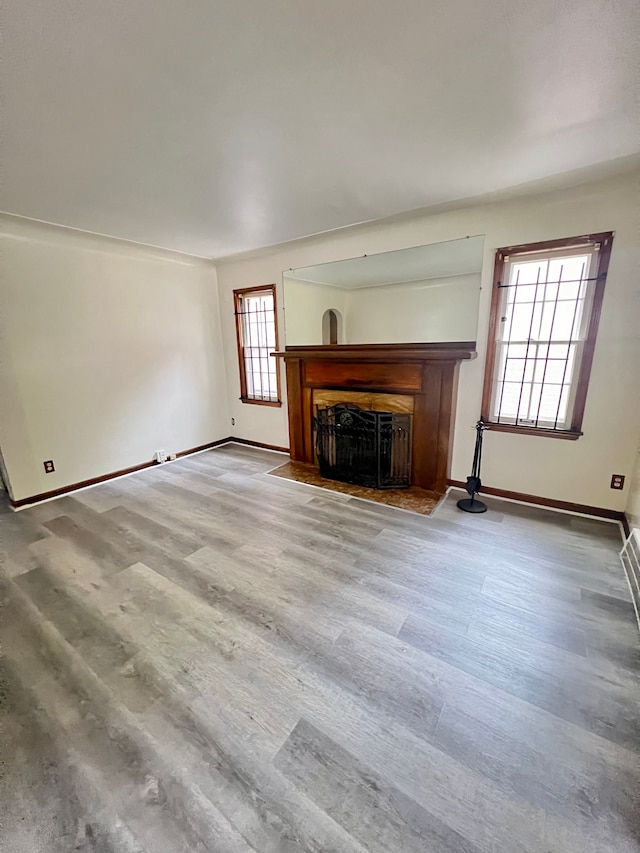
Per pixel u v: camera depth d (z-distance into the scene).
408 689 1.55
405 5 1.10
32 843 1.09
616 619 1.91
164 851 1.07
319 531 2.84
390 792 1.20
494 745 1.33
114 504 3.36
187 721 1.44
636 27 1.17
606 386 2.67
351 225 3.23
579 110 1.64
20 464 3.28
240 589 2.20
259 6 1.10
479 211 2.89
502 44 1.25
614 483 2.78
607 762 1.27
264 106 1.59
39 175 2.16
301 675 1.63
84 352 3.64
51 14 1.09
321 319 3.90
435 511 3.10
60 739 1.38
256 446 5.11
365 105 1.60
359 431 3.67
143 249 3.87
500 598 2.07
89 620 1.97
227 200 2.62
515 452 3.12
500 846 1.06
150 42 1.21
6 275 3.08
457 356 3.00
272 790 1.21
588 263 2.62
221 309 4.98
